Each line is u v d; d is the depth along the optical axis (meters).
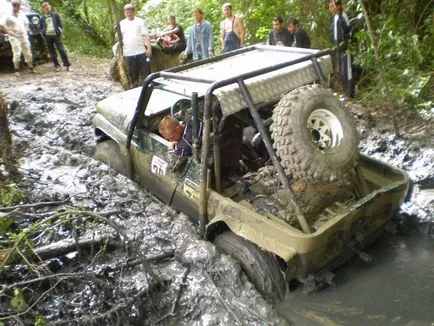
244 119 4.11
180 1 12.76
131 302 3.71
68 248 4.06
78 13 16.09
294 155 3.46
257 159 4.52
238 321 3.54
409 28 7.40
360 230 3.93
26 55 10.12
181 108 4.32
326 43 8.23
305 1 8.48
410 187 4.25
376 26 7.19
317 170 3.48
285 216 3.77
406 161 5.79
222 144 4.09
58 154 6.04
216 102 3.83
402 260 4.25
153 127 4.89
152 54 9.23
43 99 8.21
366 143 6.23
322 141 3.70
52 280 3.84
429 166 5.54
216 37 10.55
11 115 7.43
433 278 4.00
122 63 8.74
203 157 3.88
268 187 4.11
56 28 10.34
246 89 3.70
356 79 7.48
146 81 4.30
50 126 7.19
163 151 4.51
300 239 3.37
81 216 4.50
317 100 3.62
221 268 3.90
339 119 3.72
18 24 9.85
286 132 3.47
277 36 7.38
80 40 14.89
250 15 9.57
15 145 6.43
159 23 12.56
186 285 3.88
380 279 4.02
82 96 8.50
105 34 15.55
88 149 6.57
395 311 3.66
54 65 10.91
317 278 3.82
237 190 4.19
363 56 6.85
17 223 4.46
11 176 5.30
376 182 4.32
